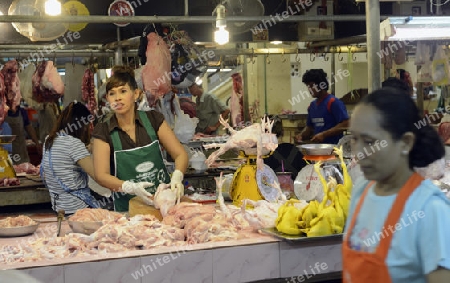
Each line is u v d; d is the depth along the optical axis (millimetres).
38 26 4770
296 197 3467
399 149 1621
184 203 3059
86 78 6641
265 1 6379
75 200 3781
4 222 2992
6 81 6199
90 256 2420
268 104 8336
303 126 7469
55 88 6445
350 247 1748
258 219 2834
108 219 2939
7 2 5555
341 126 5555
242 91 7340
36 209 5285
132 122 3635
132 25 6203
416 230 1553
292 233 2689
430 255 1504
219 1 5609
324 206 2719
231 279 2578
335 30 6578
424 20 3176
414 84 7863
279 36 6488
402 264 1574
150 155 3553
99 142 3529
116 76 3545
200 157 5129
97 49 6691
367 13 3234
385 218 1630
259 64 8242
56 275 2318
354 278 1701
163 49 4773
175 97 5066
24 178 5594
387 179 1681
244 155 3477
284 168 4453
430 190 1578
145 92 4770
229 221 2908
